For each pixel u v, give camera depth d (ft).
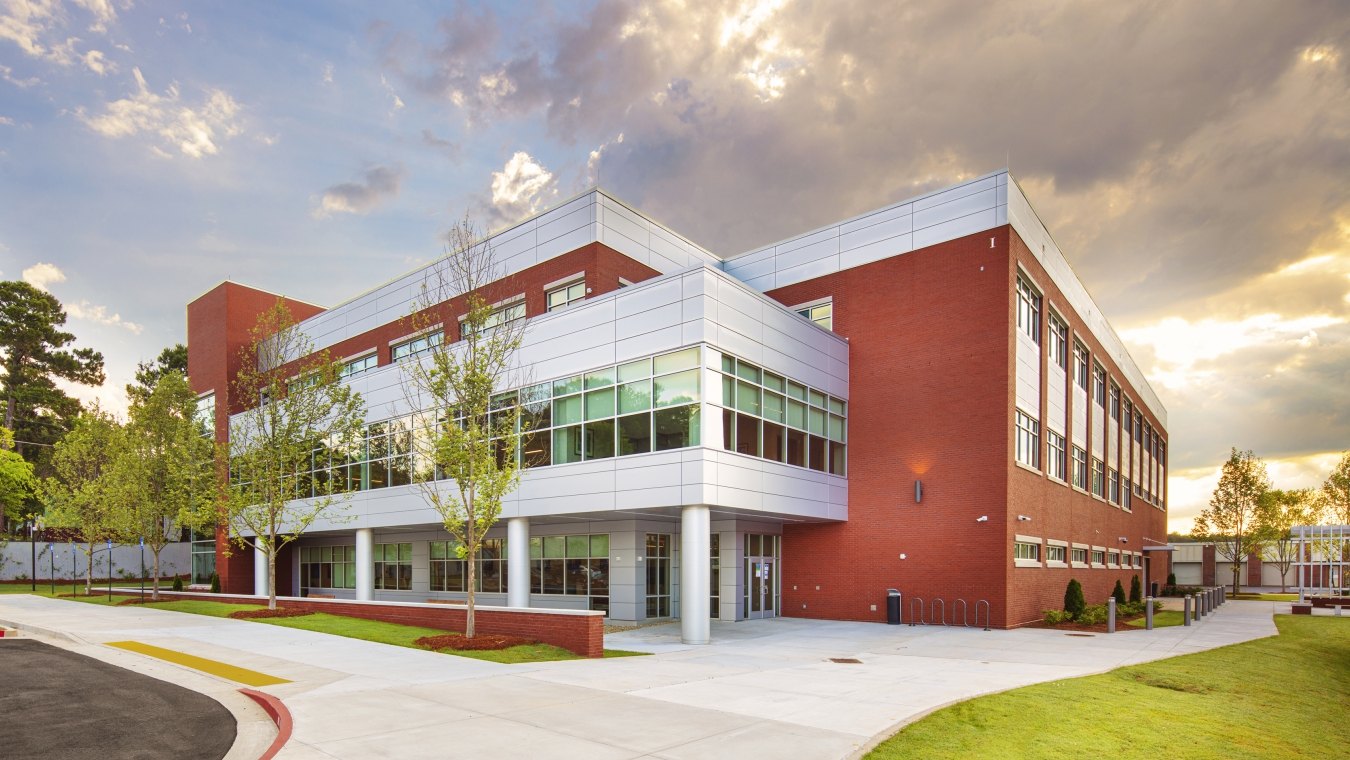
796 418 87.04
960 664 55.72
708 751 29.99
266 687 42.60
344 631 68.59
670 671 51.03
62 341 207.92
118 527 114.01
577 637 59.21
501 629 65.82
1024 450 91.71
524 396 89.56
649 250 103.65
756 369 81.10
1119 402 151.53
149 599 111.04
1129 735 34.71
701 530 72.69
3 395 199.31
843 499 93.91
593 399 82.53
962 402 87.66
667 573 95.81
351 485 112.27
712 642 70.49
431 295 115.75
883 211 96.53
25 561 169.48
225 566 144.77
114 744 31.73
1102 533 129.29
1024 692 43.16
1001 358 85.61
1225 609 126.52
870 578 91.30
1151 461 193.26
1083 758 30.81
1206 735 36.04
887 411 93.04
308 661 52.39
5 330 196.65
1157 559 195.62
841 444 94.84
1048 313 103.91
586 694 41.47
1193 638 75.31
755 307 81.46
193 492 108.58
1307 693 51.13
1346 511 156.56
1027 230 94.38
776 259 105.29
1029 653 62.28
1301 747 37.14
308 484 119.55
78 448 133.69
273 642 62.28
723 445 74.84
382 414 108.06
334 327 137.28
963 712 37.58
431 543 117.29
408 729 33.09
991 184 88.58
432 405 97.86
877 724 34.71
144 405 122.72
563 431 85.10
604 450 80.48
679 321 75.61
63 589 147.84
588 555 95.40
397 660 53.06
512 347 71.05
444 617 70.69
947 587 85.87
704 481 71.61
